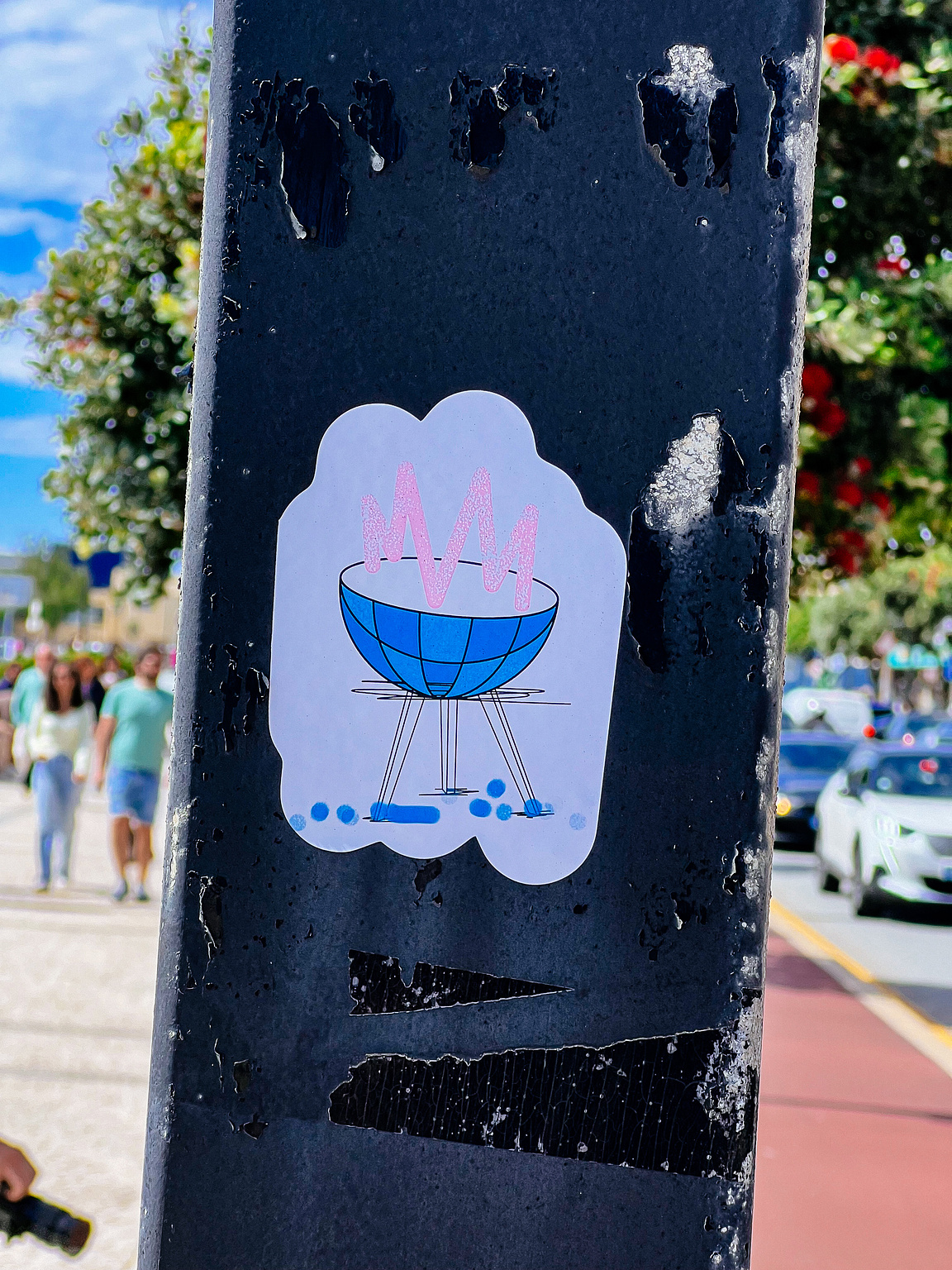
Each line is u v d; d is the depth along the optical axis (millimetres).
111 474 8562
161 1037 1096
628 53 1082
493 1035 1077
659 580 1086
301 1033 1081
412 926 1081
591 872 1081
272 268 1094
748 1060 1081
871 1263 4113
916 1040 7262
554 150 1085
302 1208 1073
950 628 47438
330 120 1087
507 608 1085
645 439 1085
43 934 8219
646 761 1085
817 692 38094
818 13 1089
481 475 1087
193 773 1095
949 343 5914
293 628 1089
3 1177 1577
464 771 1085
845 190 5641
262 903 1087
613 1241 1066
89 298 8195
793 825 17906
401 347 1087
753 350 1088
